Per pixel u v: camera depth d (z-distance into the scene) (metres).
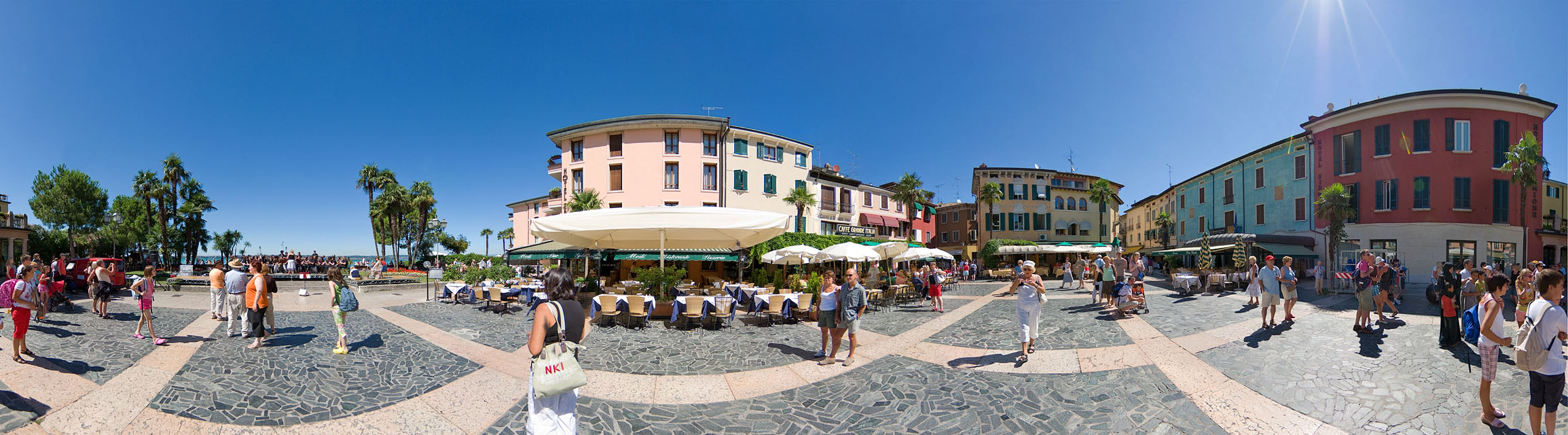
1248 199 34.12
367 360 7.43
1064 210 49.34
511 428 5.07
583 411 5.55
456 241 75.75
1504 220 24.86
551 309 3.71
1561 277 4.28
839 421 5.36
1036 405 5.78
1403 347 7.87
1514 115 25.17
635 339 9.39
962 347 8.80
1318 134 29.17
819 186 39.38
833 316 7.74
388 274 32.25
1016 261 44.62
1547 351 4.21
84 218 43.91
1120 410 5.60
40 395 5.41
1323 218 26.80
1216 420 5.28
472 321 11.44
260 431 4.82
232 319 9.05
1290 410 5.49
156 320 10.99
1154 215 53.31
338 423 5.07
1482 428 4.84
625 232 13.17
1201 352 7.93
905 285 16.12
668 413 5.54
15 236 38.78
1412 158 25.39
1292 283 9.92
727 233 13.11
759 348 8.68
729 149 34.69
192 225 52.12
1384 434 4.83
